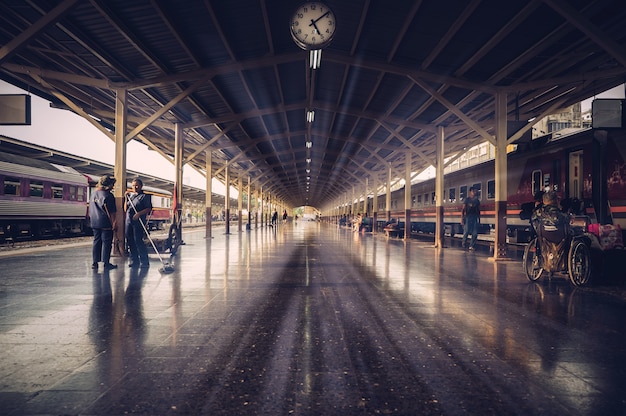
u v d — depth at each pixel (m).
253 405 2.17
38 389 2.36
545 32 7.90
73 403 2.18
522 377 2.61
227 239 18.27
